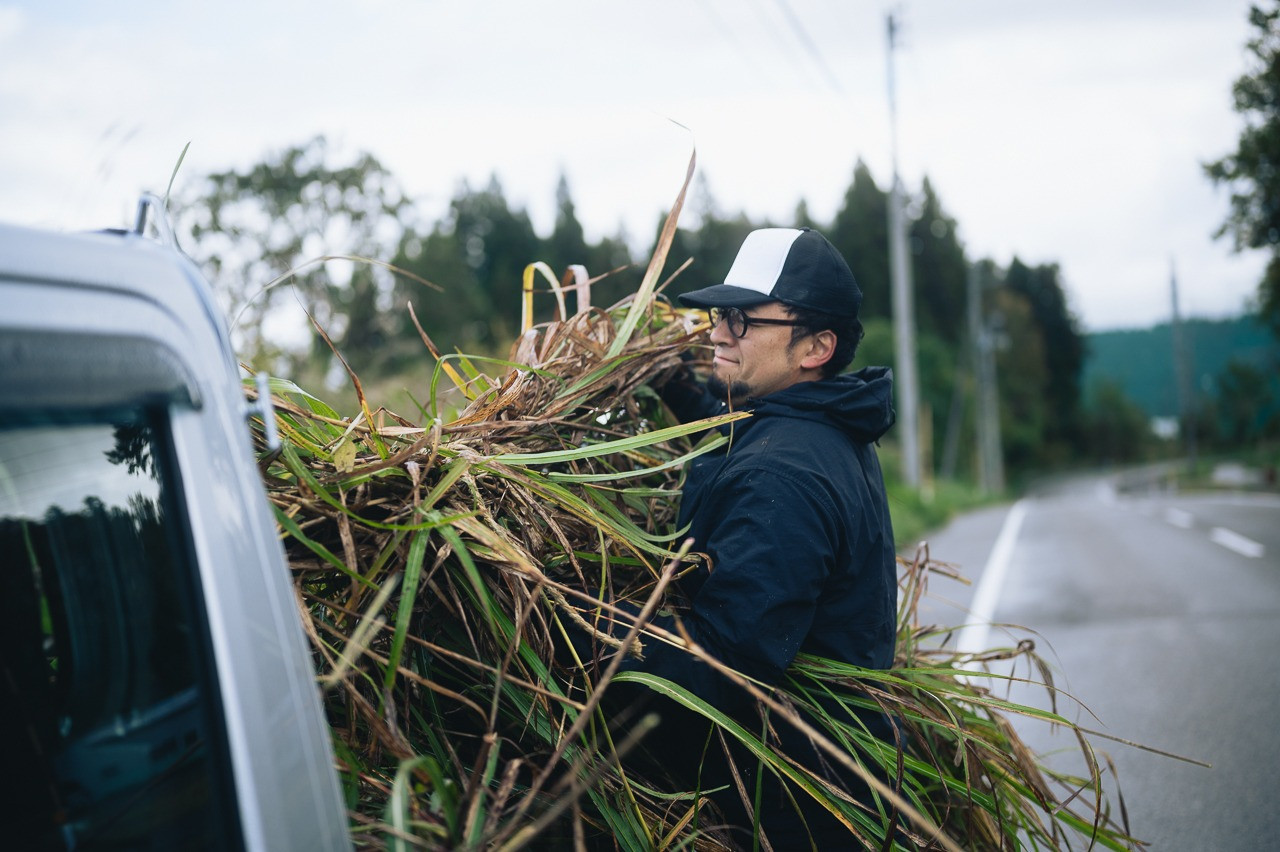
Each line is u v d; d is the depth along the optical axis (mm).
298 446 1500
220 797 877
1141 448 107875
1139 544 12930
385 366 12711
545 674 1479
